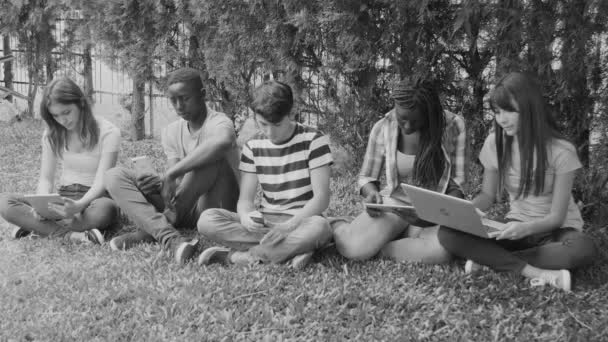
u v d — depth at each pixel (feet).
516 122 12.97
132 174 15.58
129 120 32.35
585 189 16.40
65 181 16.84
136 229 17.03
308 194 14.56
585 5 14.74
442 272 13.62
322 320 11.77
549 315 11.89
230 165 16.29
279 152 14.51
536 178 13.03
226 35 21.77
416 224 13.83
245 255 14.53
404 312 12.01
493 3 15.48
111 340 11.07
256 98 13.97
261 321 11.73
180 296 12.64
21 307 12.39
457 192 13.96
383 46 18.40
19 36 32.37
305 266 14.19
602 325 11.44
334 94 20.39
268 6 20.08
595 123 16.06
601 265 14.08
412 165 14.30
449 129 14.14
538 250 13.17
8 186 21.18
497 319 11.76
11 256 15.21
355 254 14.29
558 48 15.56
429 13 16.55
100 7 26.48
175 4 23.65
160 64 26.17
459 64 18.07
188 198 16.14
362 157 20.76
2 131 30.40
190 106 15.52
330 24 18.71
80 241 16.11
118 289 12.98
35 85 33.24
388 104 19.52
